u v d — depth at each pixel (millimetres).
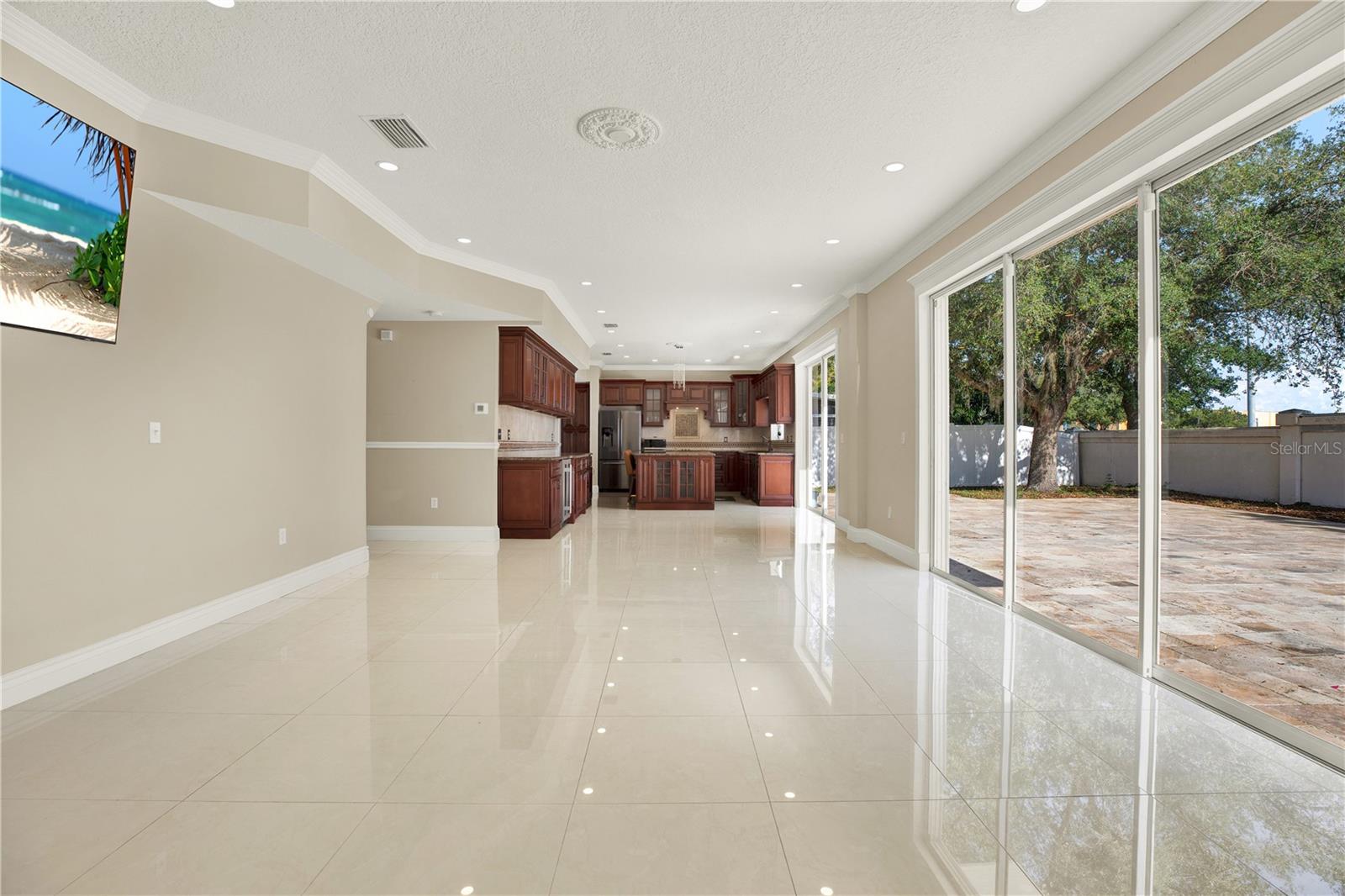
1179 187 2494
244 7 2184
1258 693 2156
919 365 4773
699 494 9398
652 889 1386
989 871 1445
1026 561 3605
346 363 4715
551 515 6602
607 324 8102
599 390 11898
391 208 4121
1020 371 3652
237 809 1683
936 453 4754
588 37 2355
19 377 2330
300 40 2381
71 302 2502
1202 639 2395
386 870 1444
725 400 11969
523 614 3609
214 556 3367
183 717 2240
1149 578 2631
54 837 1553
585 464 9180
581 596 4051
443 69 2564
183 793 1756
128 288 2785
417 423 6211
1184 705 2350
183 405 3121
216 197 3037
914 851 1520
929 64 2521
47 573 2447
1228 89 2133
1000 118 2945
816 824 1629
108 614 2725
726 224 4367
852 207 4059
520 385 6285
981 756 1978
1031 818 1652
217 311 3328
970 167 3473
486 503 6227
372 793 1764
